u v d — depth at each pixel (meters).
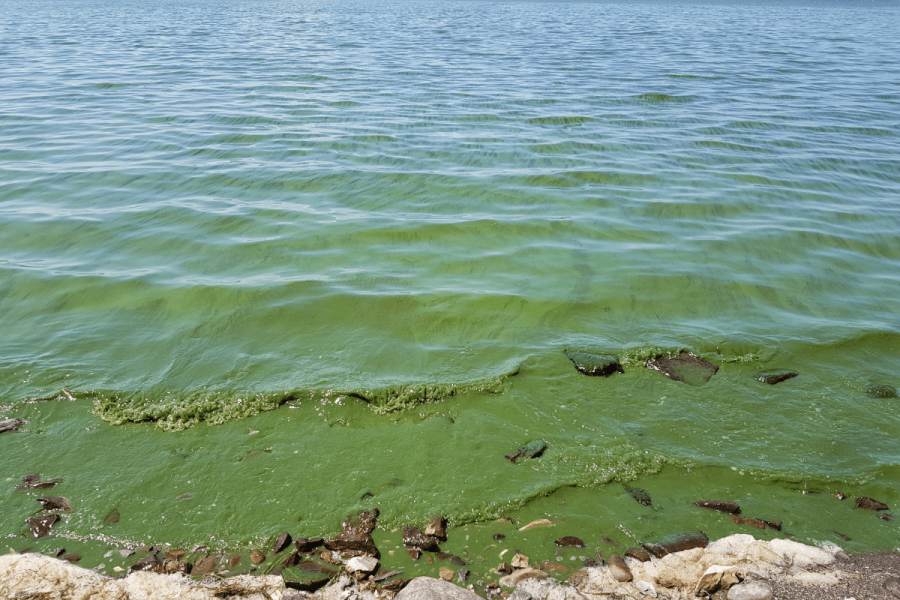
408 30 45.50
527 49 33.69
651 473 5.22
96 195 10.91
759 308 7.86
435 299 7.81
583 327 7.32
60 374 6.17
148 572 4.10
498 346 6.89
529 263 8.90
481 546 4.44
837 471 5.27
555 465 5.26
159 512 4.66
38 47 30.08
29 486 4.86
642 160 13.84
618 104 19.56
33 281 7.88
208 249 9.01
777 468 5.28
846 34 48.62
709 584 4.06
